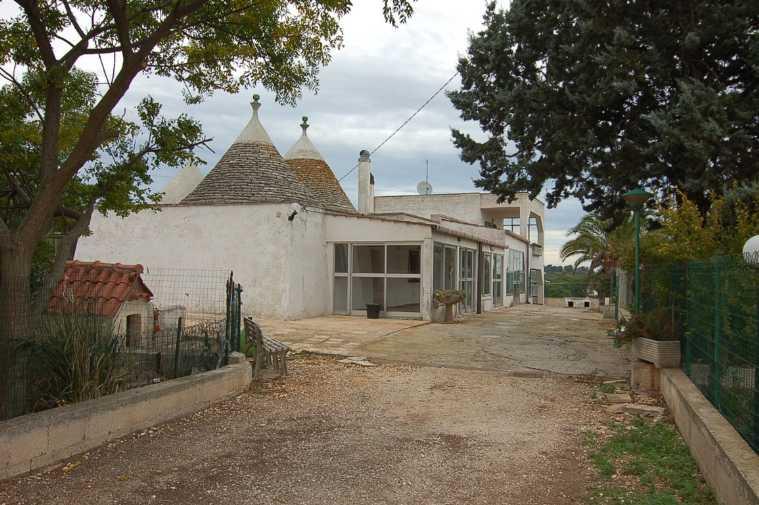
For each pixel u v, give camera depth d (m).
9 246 5.95
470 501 4.79
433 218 27.28
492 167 13.45
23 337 5.92
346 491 4.94
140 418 6.45
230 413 7.40
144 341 8.84
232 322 9.62
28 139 7.47
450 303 18.59
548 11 11.99
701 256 8.97
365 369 10.63
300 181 21.12
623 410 7.78
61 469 5.24
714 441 4.87
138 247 19.73
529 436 6.64
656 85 10.95
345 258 19.95
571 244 34.44
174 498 4.70
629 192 9.95
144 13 8.02
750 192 8.87
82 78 8.31
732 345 5.26
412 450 6.07
